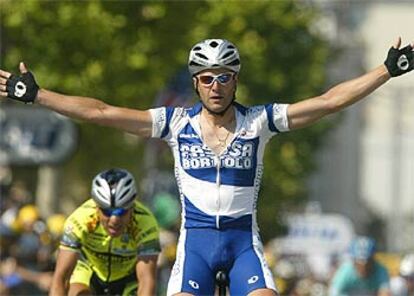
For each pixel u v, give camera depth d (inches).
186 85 2290.8
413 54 888.3
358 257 1628.9
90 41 2827.3
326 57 4160.9
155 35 2938.0
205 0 3097.9
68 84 2812.5
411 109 7007.9
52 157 2133.4
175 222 2158.0
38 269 1806.1
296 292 2224.4
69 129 2137.1
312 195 6870.1
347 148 7249.0
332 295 1647.4
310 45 4042.8
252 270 896.3
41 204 3425.2
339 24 5595.5
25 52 2802.7
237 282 896.9
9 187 2632.9
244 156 905.5
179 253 911.0
